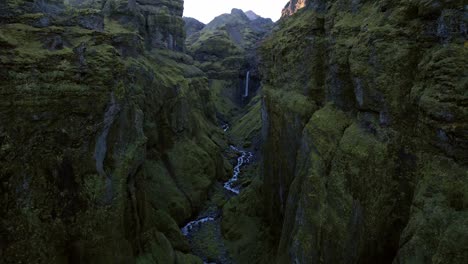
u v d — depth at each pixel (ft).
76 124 68.03
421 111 48.14
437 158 45.85
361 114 64.64
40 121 62.44
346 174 62.03
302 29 91.91
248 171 186.29
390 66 55.72
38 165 61.87
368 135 60.64
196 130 187.83
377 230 54.08
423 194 45.68
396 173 53.52
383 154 55.11
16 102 59.26
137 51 162.09
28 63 62.13
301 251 68.33
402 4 56.80
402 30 55.11
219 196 156.56
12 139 58.13
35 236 59.98
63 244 64.75
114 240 72.54
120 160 79.87
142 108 130.00
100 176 72.33
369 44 60.70
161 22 225.56
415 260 42.88
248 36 477.77
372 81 59.16
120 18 180.55
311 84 86.84
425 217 43.45
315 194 69.05
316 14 89.76
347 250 58.29
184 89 187.83
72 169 67.26
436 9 48.85
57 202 64.18
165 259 88.63
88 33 80.74
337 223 61.00
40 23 74.59
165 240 94.12
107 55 77.97
